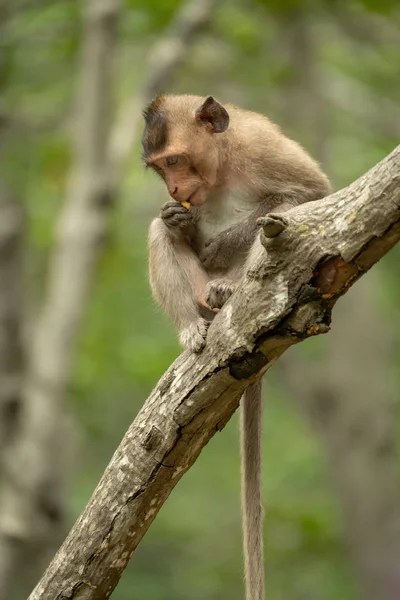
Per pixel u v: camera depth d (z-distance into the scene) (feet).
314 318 21.42
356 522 70.03
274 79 65.51
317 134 65.26
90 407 68.18
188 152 29.50
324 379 71.20
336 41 68.18
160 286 30.01
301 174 29.37
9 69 56.18
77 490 71.15
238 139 29.68
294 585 73.00
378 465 70.28
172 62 54.65
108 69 52.85
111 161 52.80
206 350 22.93
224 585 73.15
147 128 30.30
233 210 30.30
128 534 24.47
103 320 72.33
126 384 70.03
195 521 77.00
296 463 79.66
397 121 67.56
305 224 21.01
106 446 77.61
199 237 30.76
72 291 51.83
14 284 56.59
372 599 68.54
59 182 62.39
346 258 20.77
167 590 72.74
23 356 55.52
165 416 23.57
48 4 55.36
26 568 51.83
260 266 21.58
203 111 29.58
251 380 22.79
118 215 62.54
